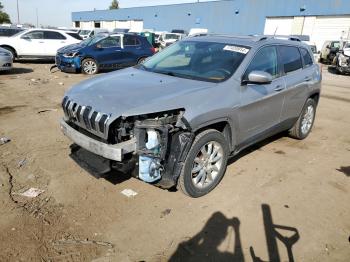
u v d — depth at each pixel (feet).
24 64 53.16
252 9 119.24
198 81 13.23
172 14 152.25
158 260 9.48
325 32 101.30
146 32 94.02
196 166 12.25
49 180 13.35
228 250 10.03
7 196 12.07
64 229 10.49
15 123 20.25
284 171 15.42
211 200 12.54
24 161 14.90
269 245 10.36
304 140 20.04
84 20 226.58
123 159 11.08
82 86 13.35
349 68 58.08
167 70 14.75
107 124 10.81
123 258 9.46
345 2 94.89
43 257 9.32
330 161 16.98
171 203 12.18
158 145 10.89
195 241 10.31
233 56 14.37
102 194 12.53
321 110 28.60
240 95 13.34
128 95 11.73
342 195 13.60
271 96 15.24
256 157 16.84
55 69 47.67
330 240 10.76
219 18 131.54
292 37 19.48
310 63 19.44
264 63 15.16
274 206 12.44
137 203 12.07
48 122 20.71
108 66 45.21
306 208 12.47
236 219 11.51
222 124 13.23
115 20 194.18
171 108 11.10
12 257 9.25
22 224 10.60
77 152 12.96
